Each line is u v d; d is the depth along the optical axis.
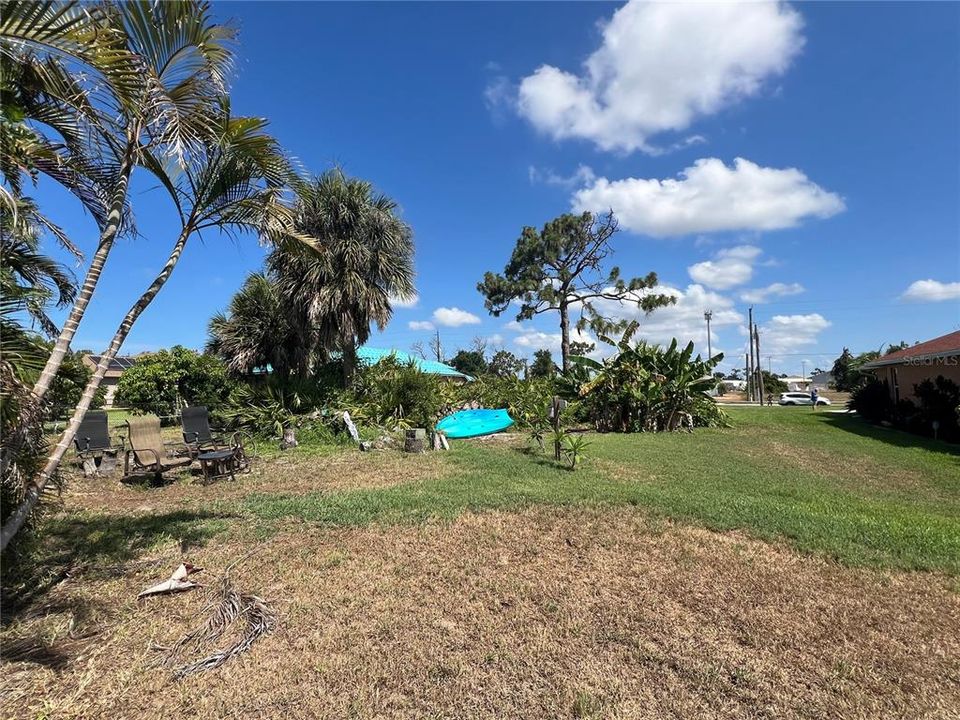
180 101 3.74
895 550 4.97
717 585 4.19
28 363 3.64
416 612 3.75
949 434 13.94
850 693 2.86
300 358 15.70
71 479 8.73
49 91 3.60
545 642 3.36
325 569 4.52
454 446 12.35
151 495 7.62
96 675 3.03
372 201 14.43
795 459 11.02
